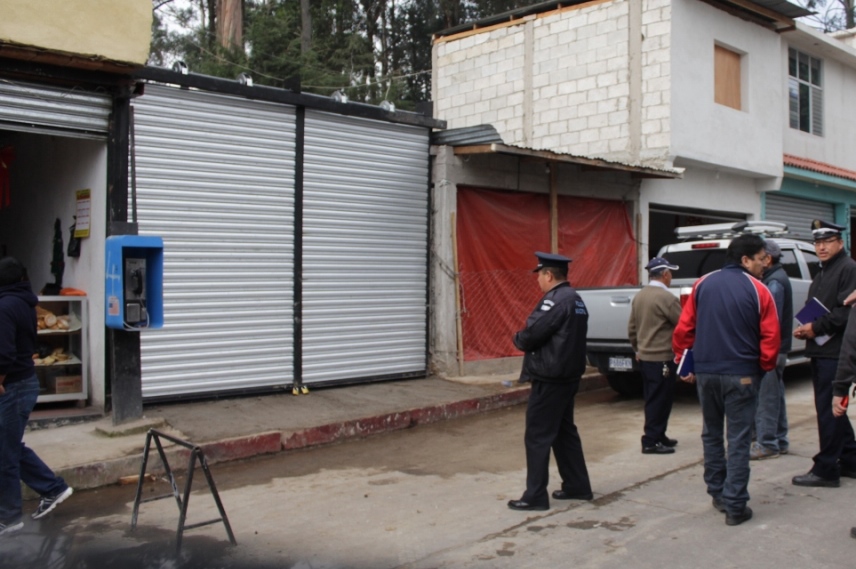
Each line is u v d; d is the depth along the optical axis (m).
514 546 4.90
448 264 10.48
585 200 12.50
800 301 10.15
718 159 14.18
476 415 9.24
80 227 7.93
